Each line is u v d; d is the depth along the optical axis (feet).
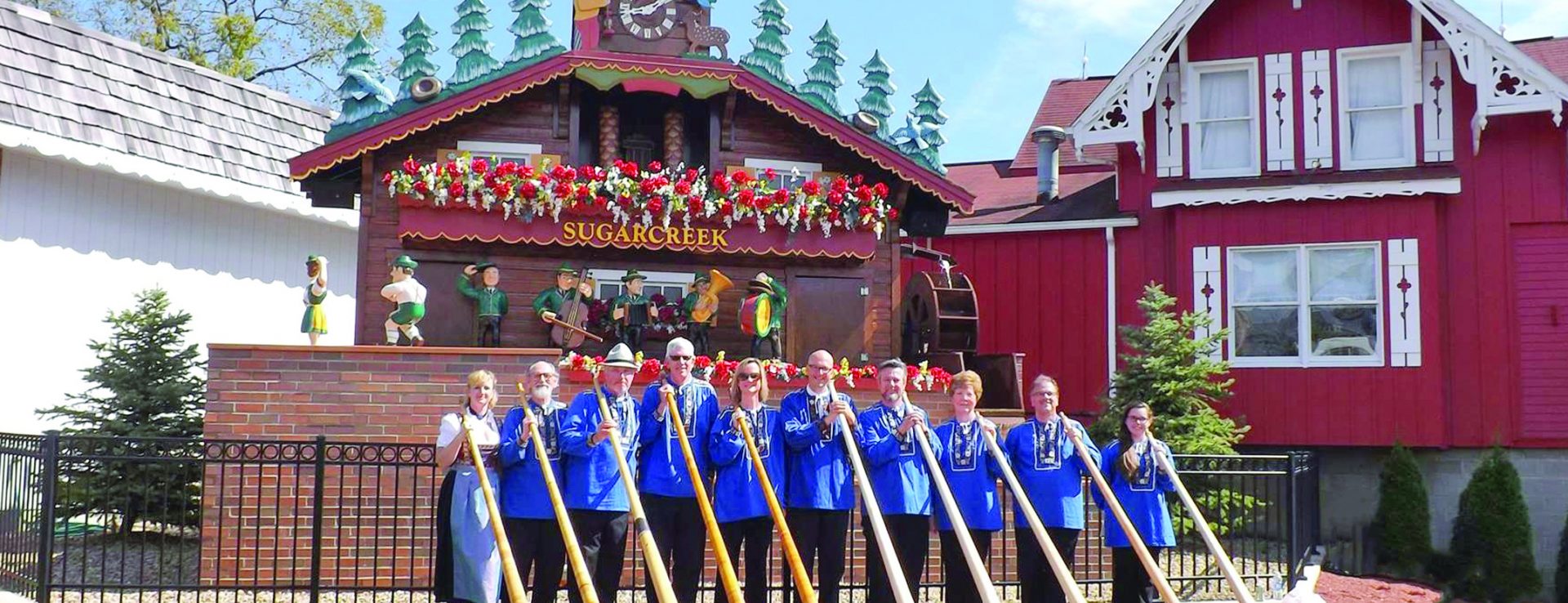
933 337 45.16
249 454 34.30
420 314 38.45
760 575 27.78
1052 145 63.05
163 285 55.52
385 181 41.63
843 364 39.86
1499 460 49.44
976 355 44.75
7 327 49.08
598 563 27.09
